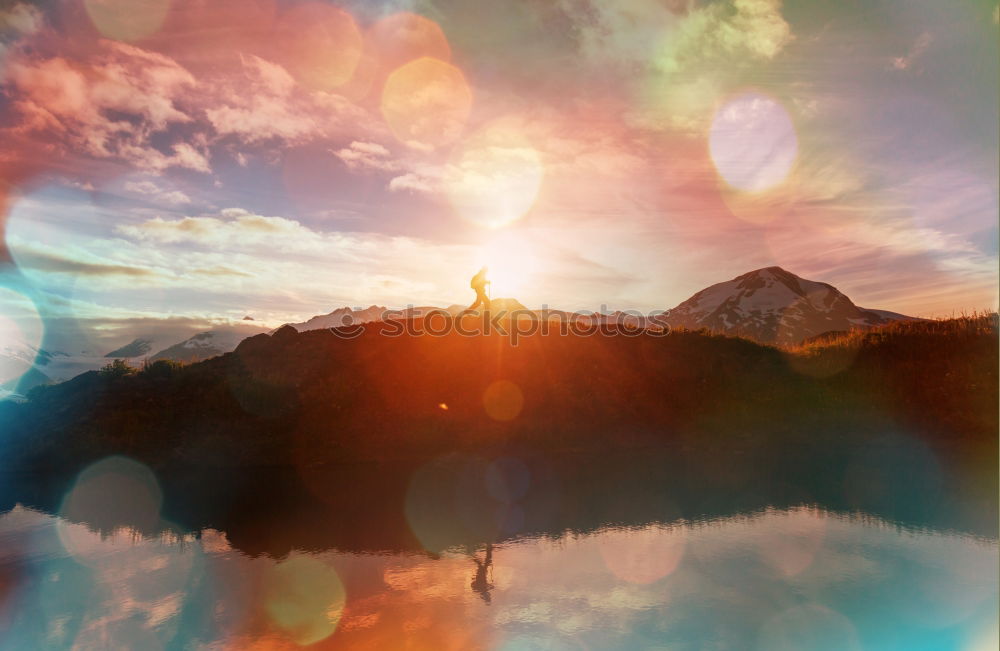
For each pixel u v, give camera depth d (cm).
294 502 2105
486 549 1606
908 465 2373
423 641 1097
